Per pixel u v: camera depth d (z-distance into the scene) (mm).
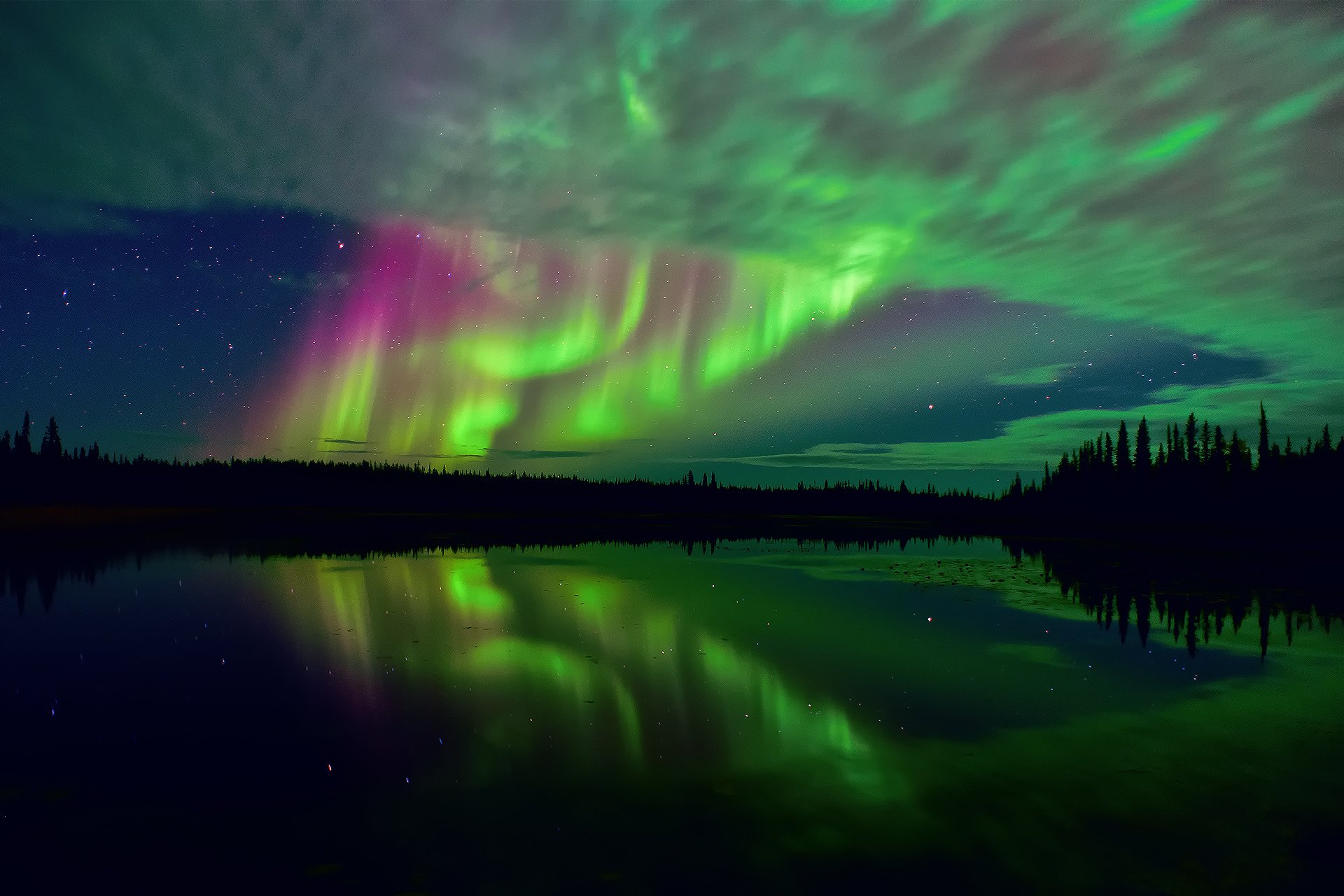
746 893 4258
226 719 7246
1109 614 13672
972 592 16422
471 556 23141
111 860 4551
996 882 4430
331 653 9984
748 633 11617
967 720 7523
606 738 6844
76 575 17281
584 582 17156
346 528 34469
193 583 16094
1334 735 7121
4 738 6676
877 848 4836
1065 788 5840
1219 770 6246
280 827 4996
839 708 7848
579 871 4480
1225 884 4434
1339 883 4438
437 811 5266
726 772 6086
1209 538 34219
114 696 7977
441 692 8250
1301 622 12961
